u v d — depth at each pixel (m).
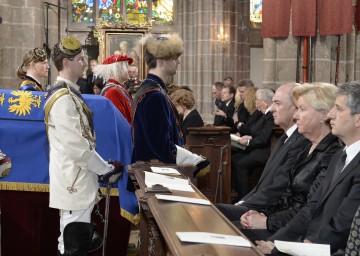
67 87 4.25
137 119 4.34
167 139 4.31
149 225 3.51
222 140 7.25
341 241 3.15
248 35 19.84
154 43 4.44
